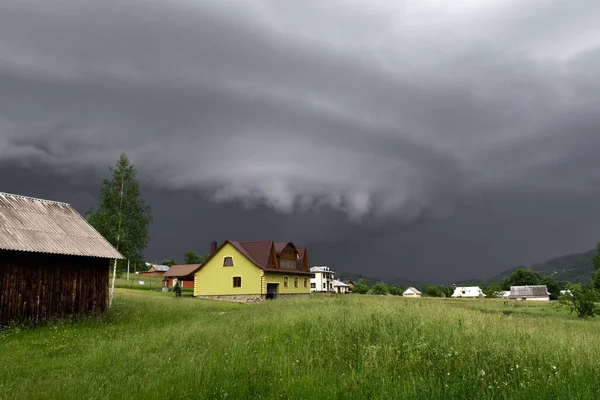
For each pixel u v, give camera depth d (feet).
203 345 43.91
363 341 38.88
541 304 202.80
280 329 48.83
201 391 27.04
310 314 58.75
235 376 30.19
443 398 23.43
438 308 69.36
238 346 40.50
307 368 32.12
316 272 445.37
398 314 53.93
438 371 28.53
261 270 172.55
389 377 27.94
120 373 33.81
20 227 77.56
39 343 57.16
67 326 72.84
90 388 29.09
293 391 26.40
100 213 116.06
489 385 24.43
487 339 35.63
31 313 73.72
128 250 116.57
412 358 32.12
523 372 26.84
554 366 26.94
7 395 28.94
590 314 109.09
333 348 37.47
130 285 279.08
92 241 88.99
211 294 180.45
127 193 120.88
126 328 72.79
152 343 49.14
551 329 47.21
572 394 23.04
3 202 82.48
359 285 457.27
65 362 42.16
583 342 36.14
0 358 45.44
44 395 27.96
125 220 118.42
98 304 87.04
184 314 92.99
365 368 30.58
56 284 78.95
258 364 33.30
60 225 87.45
